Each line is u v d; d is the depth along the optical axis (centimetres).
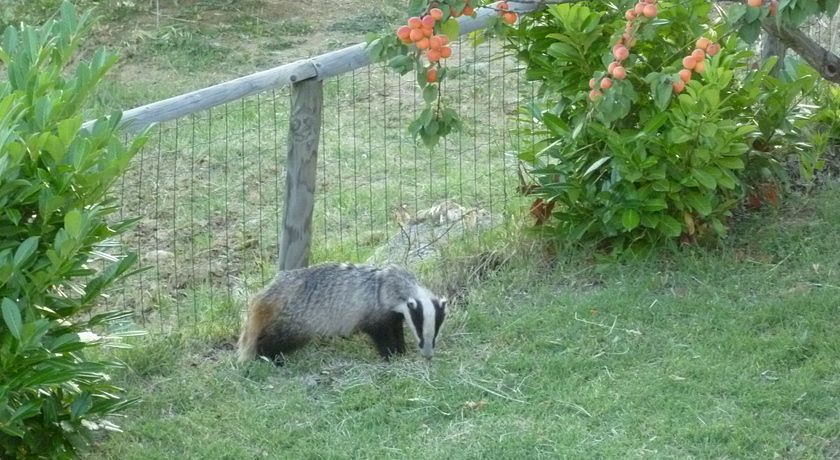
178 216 999
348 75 1291
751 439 610
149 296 851
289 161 795
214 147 1126
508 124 1080
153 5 1495
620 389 671
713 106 735
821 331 710
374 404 682
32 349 546
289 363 737
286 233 808
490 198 904
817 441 608
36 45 632
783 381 662
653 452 607
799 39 536
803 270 782
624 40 552
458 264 828
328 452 632
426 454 623
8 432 551
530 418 652
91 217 558
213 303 824
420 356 737
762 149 847
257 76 775
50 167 569
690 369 682
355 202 942
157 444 652
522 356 715
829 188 883
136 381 718
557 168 805
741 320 729
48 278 561
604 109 555
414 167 1058
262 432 654
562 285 802
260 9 1506
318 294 738
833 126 916
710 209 777
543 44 814
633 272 794
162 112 761
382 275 741
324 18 1495
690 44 763
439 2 520
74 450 604
